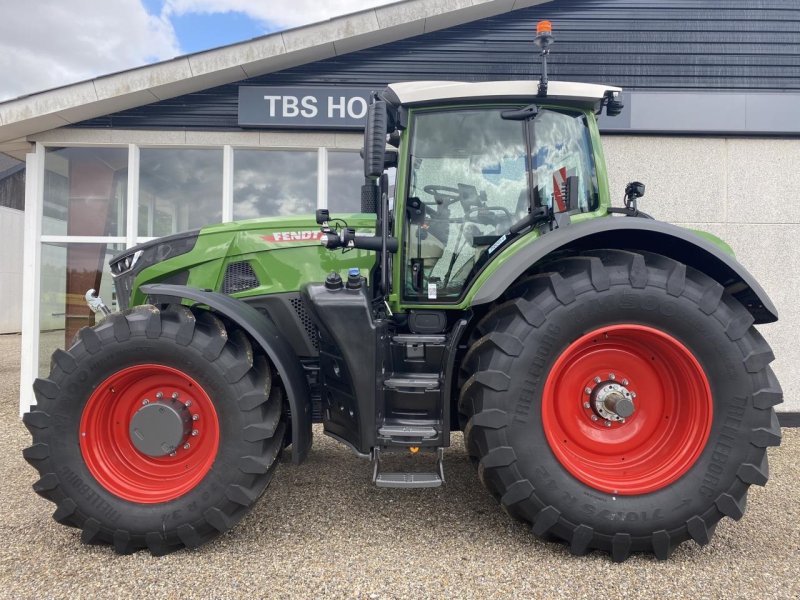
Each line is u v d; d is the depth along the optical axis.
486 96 2.73
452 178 2.83
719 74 5.38
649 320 2.34
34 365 5.72
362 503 2.94
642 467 2.44
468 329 2.80
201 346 2.37
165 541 2.33
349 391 2.52
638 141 5.37
